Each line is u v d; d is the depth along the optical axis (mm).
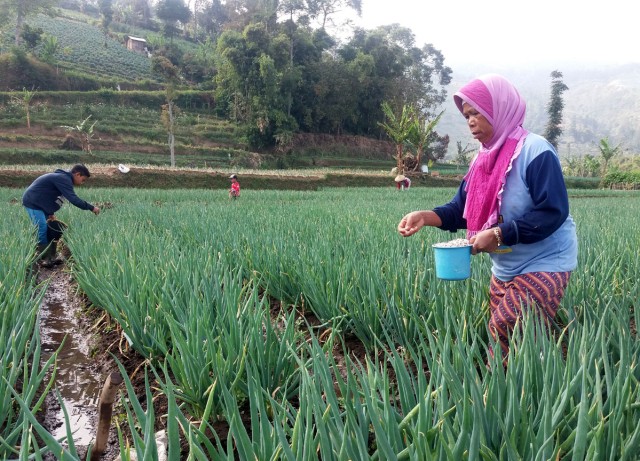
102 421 2273
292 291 5344
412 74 87625
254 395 2205
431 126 46750
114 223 9625
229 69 69062
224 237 7328
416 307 4270
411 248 6184
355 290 4488
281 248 6059
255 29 68312
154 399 3432
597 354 2633
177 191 25812
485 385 2312
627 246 6023
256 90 68125
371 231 8047
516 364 2443
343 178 41375
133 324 3943
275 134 68625
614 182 58250
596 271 4832
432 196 25469
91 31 119938
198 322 3244
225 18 129375
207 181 34406
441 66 105500
